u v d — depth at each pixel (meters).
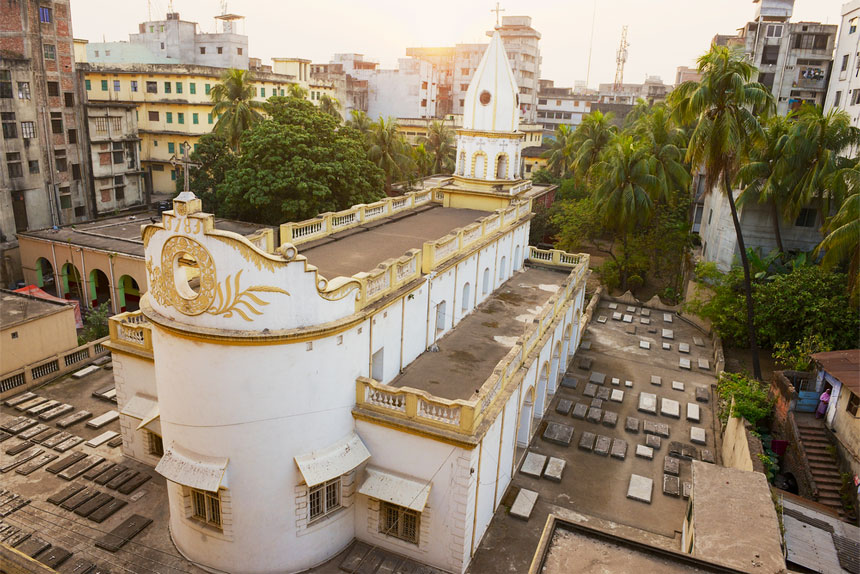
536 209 57.16
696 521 16.53
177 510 18.00
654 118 49.50
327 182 39.62
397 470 18.03
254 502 16.86
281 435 16.50
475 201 35.19
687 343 38.25
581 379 32.62
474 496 17.94
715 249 41.56
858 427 22.58
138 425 21.84
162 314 16.44
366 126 60.91
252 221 43.72
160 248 15.91
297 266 15.53
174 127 62.97
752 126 30.95
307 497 17.36
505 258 32.81
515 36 105.56
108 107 55.72
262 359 15.73
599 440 26.12
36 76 48.75
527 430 25.20
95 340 31.86
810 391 26.88
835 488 22.48
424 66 100.62
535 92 110.50
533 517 21.05
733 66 30.61
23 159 48.00
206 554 17.66
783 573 14.54
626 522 21.17
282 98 41.28
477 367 22.31
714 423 28.62
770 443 24.97
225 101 51.12
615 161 43.94
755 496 17.66
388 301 19.11
